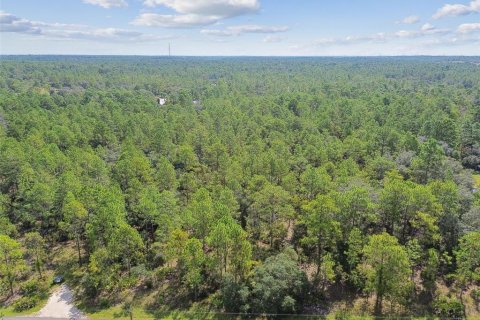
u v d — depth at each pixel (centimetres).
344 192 5716
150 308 5134
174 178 7469
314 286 5228
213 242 4928
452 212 5366
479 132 9512
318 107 14450
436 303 4803
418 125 10969
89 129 10862
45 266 6059
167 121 12431
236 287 4997
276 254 5744
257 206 5869
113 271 5366
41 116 12056
